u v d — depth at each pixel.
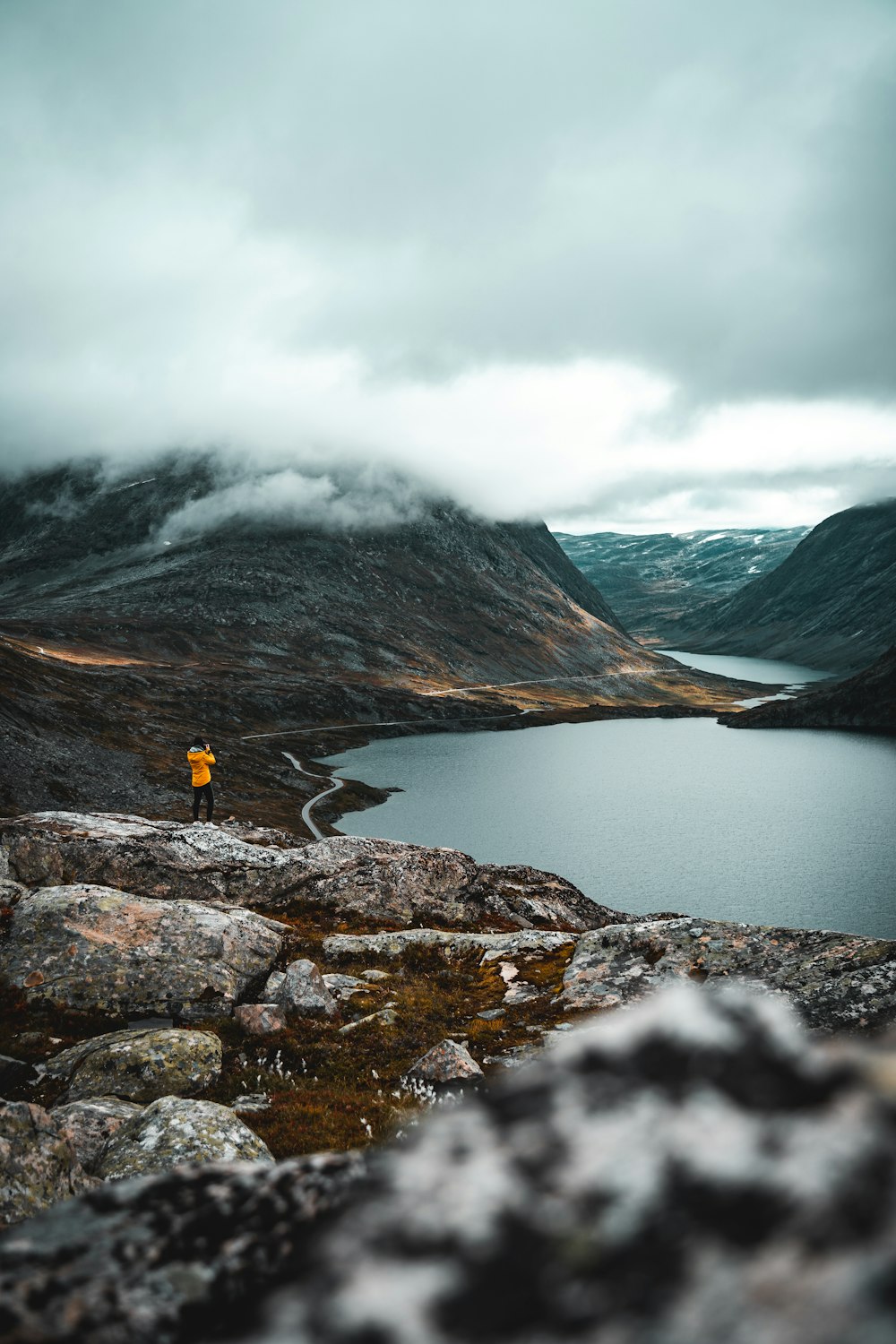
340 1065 21.66
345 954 30.77
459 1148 2.46
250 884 36.09
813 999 22.83
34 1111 11.93
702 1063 2.39
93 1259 3.20
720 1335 1.54
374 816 182.38
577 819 178.88
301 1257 2.89
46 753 174.75
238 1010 24.20
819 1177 1.87
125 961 25.30
